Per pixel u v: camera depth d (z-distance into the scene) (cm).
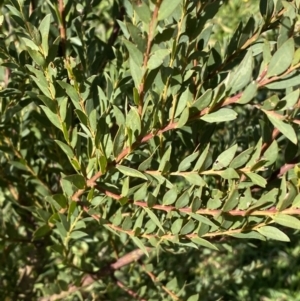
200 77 26
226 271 62
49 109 24
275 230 22
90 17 37
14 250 45
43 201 44
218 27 77
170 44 24
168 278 50
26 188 40
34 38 23
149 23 17
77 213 28
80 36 31
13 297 46
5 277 45
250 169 22
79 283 39
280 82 20
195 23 25
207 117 21
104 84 36
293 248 72
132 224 29
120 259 40
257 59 29
